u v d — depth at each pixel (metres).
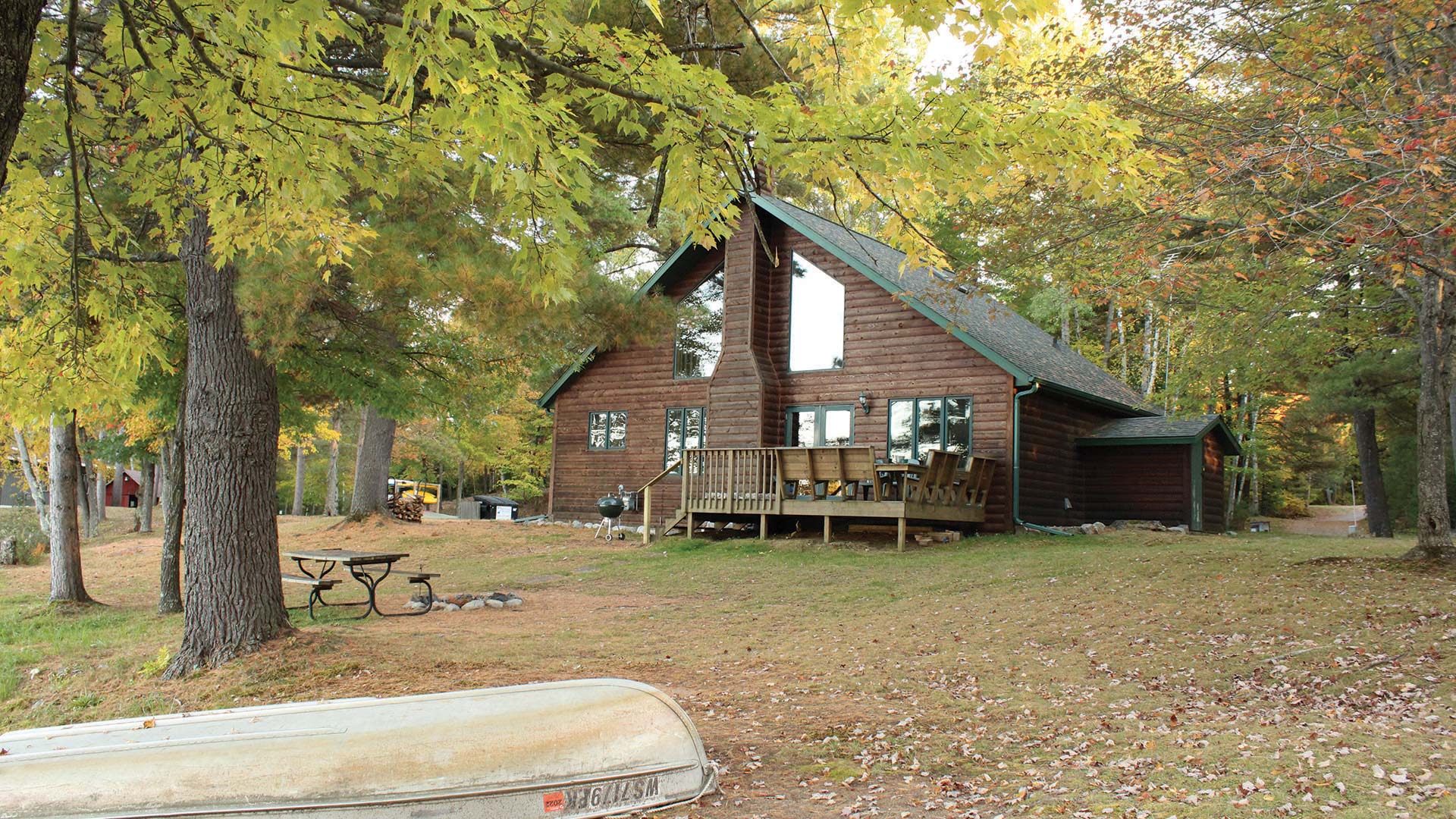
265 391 9.59
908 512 16.69
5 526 24.75
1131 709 7.05
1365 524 29.42
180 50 5.21
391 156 5.74
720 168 5.48
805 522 20.03
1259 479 38.81
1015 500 18.39
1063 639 9.65
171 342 12.06
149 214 10.32
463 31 4.50
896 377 19.80
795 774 5.83
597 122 5.19
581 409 24.55
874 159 5.11
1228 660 8.29
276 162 5.62
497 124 4.49
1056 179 5.46
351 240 7.61
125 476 49.53
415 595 13.27
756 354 20.92
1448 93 8.54
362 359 13.42
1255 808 4.64
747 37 9.86
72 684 9.35
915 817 4.96
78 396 7.25
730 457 19.25
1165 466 20.70
